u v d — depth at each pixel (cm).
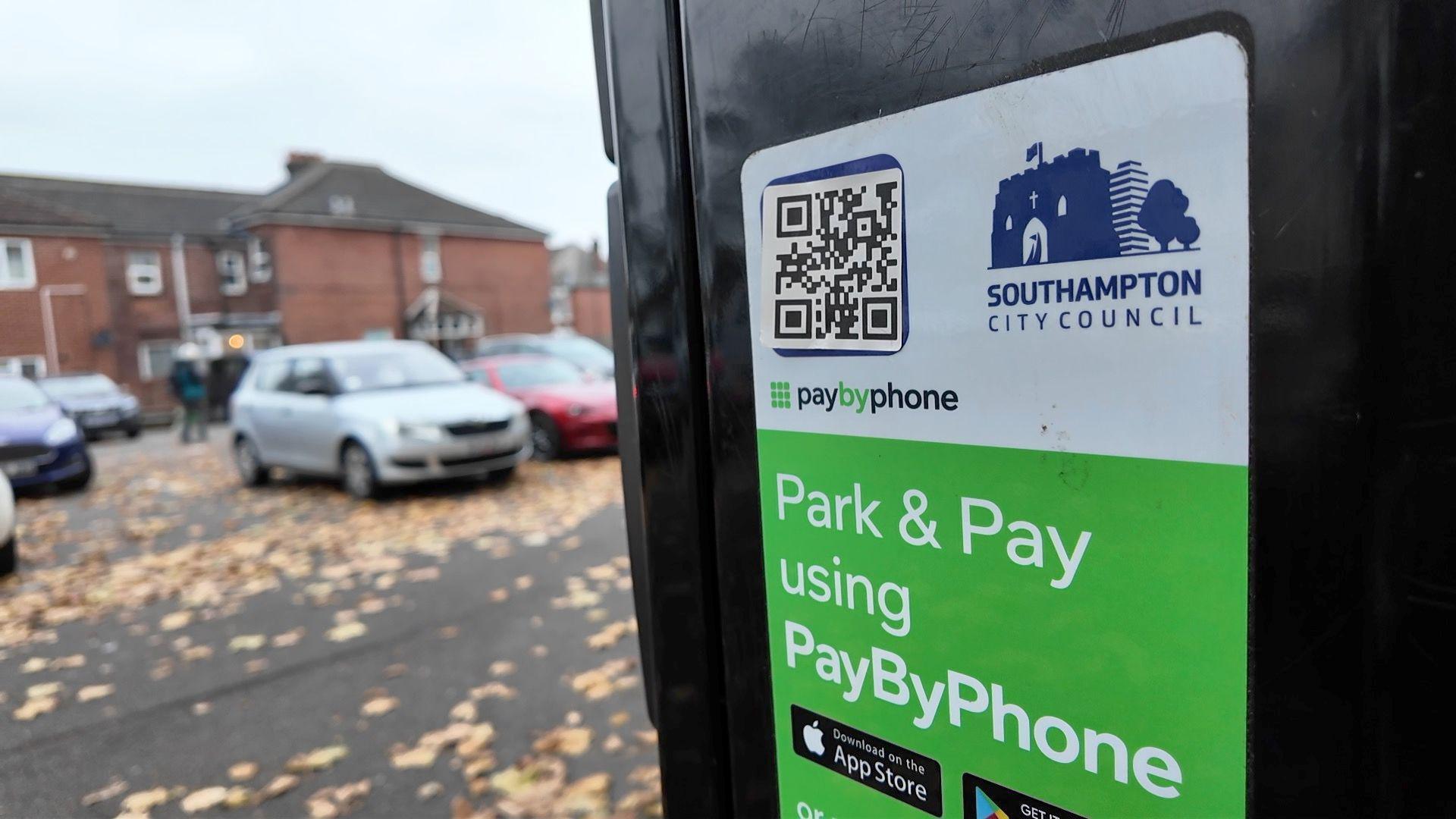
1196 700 69
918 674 89
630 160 111
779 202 92
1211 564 66
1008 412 76
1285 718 65
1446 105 54
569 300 4669
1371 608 60
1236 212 61
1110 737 75
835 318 89
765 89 92
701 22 98
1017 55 72
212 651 418
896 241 82
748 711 109
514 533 630
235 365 2328
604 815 270
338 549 605
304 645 420
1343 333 58
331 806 279
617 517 667
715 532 108
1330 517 60
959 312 78
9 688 383
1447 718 59
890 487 87
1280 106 59
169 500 873
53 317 2684
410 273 3303
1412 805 61
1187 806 71
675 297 107
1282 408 61
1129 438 69
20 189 3016
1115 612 73
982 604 82
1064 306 71
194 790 293
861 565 92
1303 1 57
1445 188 54
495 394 843
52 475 923
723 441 104
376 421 751
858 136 84
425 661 394
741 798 112
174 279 3011
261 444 876
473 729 324
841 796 100
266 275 3062
